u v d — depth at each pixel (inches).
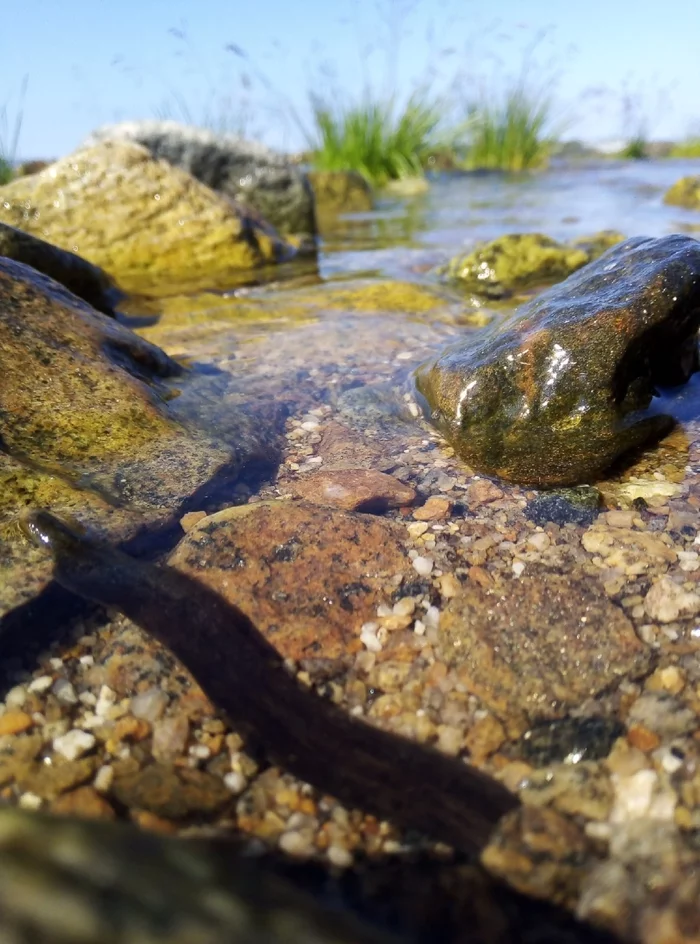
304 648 9.3
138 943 5.4
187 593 9.8
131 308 24.5
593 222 37.2
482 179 64.8
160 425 13.5
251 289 26.9
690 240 13.7
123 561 10.2
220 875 6.3
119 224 30.2
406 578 10.3
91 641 9.3
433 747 8.1
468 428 13.5
